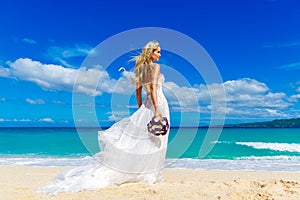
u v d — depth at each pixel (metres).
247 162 10.62
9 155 13.51
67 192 4.03
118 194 3.77
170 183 4.51
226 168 9.09
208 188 4.18
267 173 7.68
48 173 7.19
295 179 6.66
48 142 21.17
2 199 3.86
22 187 4.80
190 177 6.85
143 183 4.37
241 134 29.70
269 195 3.87
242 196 3.82
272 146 17.69
